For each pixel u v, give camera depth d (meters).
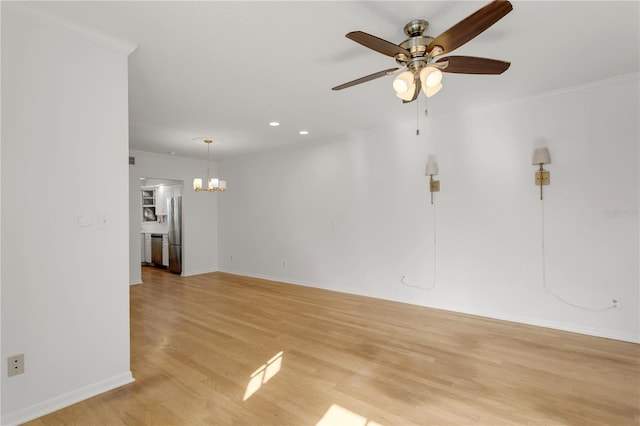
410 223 4.41
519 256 3.58
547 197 3.41
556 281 3.37
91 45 2.17
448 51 1.86
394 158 4.56
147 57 2.50
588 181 3.18
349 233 5.07
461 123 3.96
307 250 5.64
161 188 7.80
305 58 2.54
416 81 2.14
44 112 1.98
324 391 2.23
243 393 2.21
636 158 2.96
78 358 2.10
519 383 2.32
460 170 3.98
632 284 2.99
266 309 4.21
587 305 3.21
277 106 3.65
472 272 3.91
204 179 7.04
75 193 2.10
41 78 1.96
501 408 2.03
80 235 2.11
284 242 5.99
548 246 3.41
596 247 3.16
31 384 1.92
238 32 2.17
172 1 1.83
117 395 2.17
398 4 1.89
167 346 3.01
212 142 5.37
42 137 1.97
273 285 5.71
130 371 2.35
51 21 1.97
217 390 2.24
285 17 2.00
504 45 2.38
